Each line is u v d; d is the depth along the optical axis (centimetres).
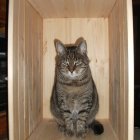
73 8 122
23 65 104
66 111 129
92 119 134
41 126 131
